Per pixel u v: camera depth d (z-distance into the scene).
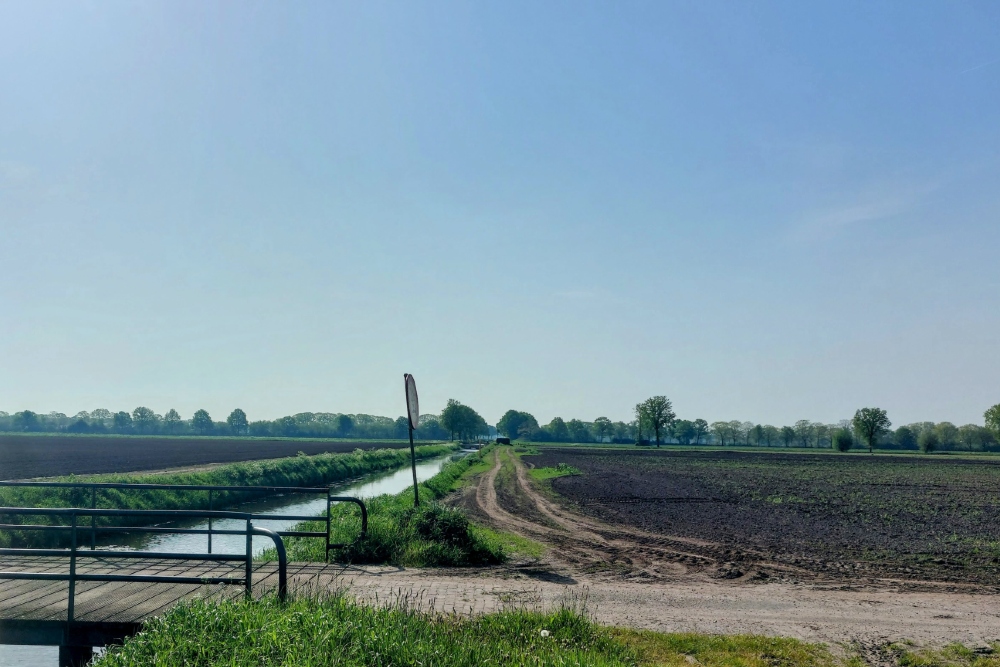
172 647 7.14
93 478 35.53
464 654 8.03
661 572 15.95
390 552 15.62
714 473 60.44
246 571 9.53
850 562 17.78
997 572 16.58
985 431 178.38
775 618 11.64
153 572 11.98
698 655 9.52
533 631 9.62
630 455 107.19
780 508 31.72
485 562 16.34
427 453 102.19
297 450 100.62
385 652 7.52
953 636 10.74
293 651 7.12
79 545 21.36
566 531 23.31
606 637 9.65
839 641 10.39
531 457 92.19
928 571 16.59
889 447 188.12
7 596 10.23
